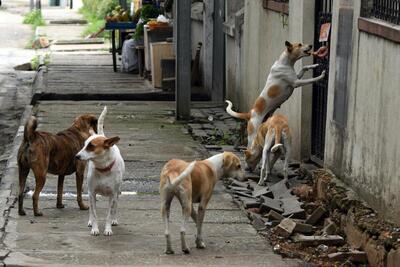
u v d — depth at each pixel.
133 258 8.66
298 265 8.48
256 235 9.70
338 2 10.77
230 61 18.80
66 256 8.66
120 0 29.48
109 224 9.55
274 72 12.33
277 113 14.36
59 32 36.66
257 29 15.69
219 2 19.34
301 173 12.22
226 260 8.67
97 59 27.64
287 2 13.89
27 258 8.53
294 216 10.30
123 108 18.67
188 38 16.98
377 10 9.57
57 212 10.47
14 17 45.25
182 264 8.49
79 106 18.84
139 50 23.09
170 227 9.93
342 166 10.43
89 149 9.23
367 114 9.48
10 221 9.97
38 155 10.00
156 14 23.86
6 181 11.92
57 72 24.23
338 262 8.69
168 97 20.14
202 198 8.95
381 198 8.93
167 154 14.05
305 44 12.58
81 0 49.78
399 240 8.07
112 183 9.47
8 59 30.11
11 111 20.33
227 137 15.38
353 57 10.06
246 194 11.36
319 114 12.33
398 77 8.45
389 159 8.69
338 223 9.67
